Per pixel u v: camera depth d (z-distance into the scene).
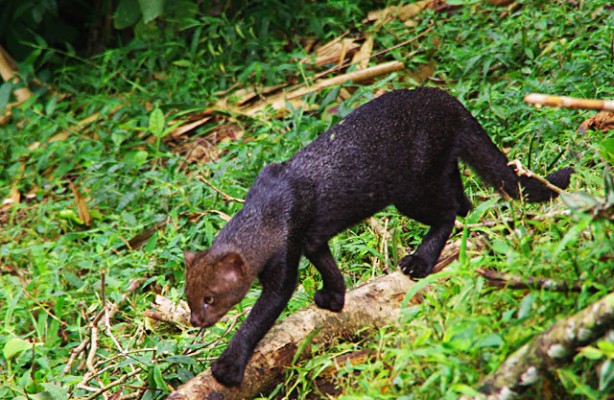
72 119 13.05
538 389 5.45
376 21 13.85
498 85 11.09
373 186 7.52
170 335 8.59
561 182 8.16
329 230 7.45
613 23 11.30
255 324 7.05
